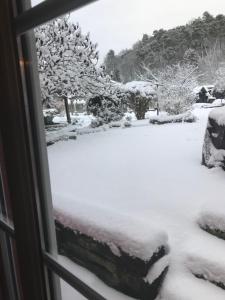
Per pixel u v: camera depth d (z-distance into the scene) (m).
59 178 3.90
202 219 2.13
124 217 1.78
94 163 4.26
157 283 1.59
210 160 3.42
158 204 2.70
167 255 1.72
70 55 5.87
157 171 3.59
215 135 3.40
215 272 1.62
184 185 3.05
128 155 4.36
